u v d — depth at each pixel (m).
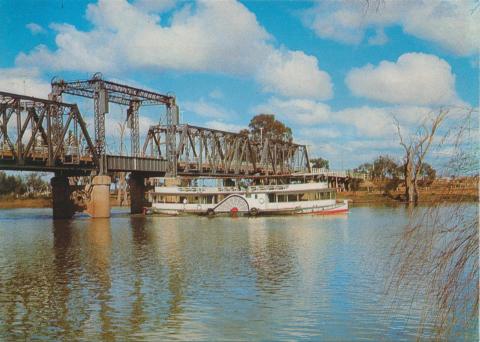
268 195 86.94
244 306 22.33
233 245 43.66
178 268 31.84
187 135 107.69
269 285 26.31
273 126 157.50
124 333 19.17
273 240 47.12
